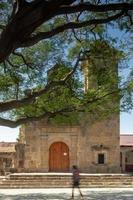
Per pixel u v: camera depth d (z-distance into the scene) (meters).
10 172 50.91
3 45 13.80
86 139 51.84
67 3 13.85
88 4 14.36
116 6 14.54
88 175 44.75
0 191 37.53
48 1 13.64
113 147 51.56
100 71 23.62
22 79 24.88
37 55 24.72
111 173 50.06
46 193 35.50
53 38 23.70
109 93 26.00
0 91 24.92
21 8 13.58
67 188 40.78
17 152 51.72
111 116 51.72
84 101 25.44
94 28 20.34
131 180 43.84
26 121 20.55
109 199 30.39
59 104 25.59
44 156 51.78
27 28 13.77
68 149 52.06
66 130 52.16
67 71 23.70
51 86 20.05
